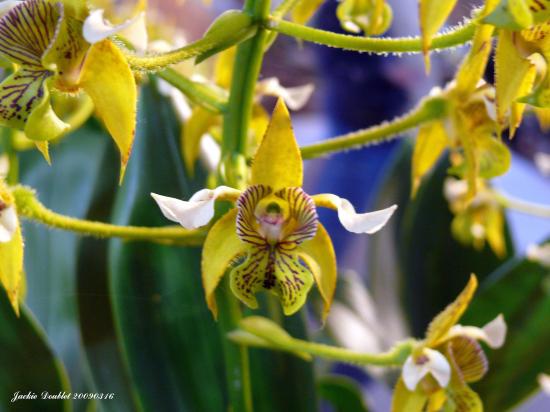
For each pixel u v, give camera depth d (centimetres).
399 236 46
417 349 32
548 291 39
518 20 29
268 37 32
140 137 37
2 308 34
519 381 39
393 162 47
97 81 29
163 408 35
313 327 46
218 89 33
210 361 36
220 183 31
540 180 67
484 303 40
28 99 29
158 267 36
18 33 29
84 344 37
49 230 41
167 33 39
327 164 61
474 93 33
